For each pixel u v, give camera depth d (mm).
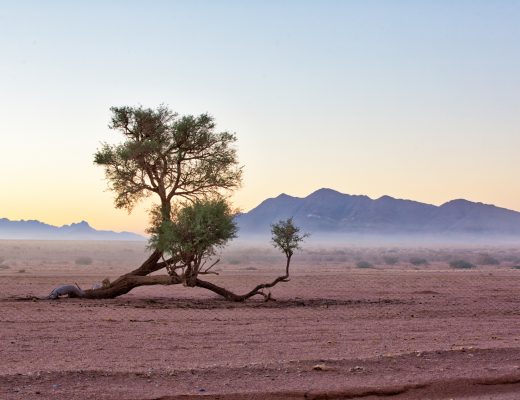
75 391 12711
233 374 14227
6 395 12297
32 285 42406
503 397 13688
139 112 33188
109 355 16297
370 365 15273
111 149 32844
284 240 32344
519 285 46125
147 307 28359
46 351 16750
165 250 30906
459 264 91750
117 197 33281
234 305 30156
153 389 13047
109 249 147750
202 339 19094
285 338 19484
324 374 14438
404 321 24125
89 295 32281
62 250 136375
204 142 33531
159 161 32781
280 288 43094
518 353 16938
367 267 88750
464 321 24219
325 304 31172
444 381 14156
